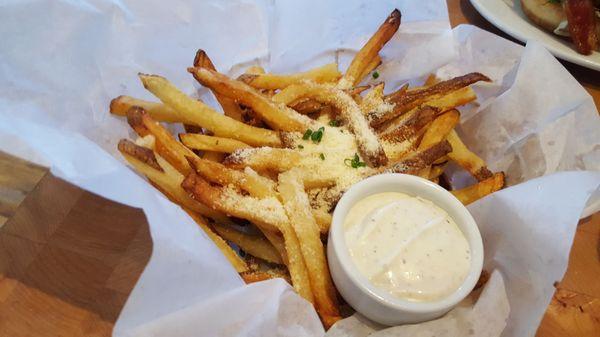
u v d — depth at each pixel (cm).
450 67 28
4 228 20
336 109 23
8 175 22
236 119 23
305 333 17
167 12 25
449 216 19
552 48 31
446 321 17
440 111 23
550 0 32
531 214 18
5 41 20
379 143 21
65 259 20
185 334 16
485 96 27
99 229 21
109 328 18
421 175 22
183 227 17
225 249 20
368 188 20
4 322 18
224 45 28
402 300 17
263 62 28
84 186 17
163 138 20
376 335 17
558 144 23
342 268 17
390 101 23
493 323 18
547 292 17
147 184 18
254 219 19
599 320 20
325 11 28
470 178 26
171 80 26
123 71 24
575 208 17
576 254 22
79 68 22
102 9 23
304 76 24
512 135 25
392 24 25
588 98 23
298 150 21
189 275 16
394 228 18
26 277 19
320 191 21
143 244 21
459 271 18
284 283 17
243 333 16
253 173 20
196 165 19
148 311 16
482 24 34
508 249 19
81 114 22
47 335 18
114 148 22
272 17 28
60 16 22
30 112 20
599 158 22
